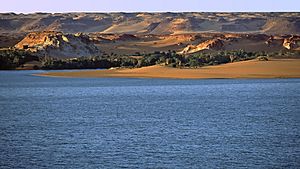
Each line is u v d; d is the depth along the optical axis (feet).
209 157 188.75
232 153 195.00
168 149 202.80
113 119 298.97
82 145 212.84
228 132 242.58
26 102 428.56
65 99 454.40
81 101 431.43
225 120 287.28
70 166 177.88
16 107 385.09
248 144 211.82
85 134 241.55
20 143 219.41
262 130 247.91
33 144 216.95
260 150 199.72
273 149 201.57
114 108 366.63
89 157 190.19
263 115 309.83
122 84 638.53
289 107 357.82
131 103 406.00
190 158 187.52
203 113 325.21
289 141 217.77
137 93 505.66
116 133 243.40
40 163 182.50
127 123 279.49
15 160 187.01
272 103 388.57
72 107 378.53
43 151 201.67
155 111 341.41
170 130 250.98
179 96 464.24
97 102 419.33
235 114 317.01
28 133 247.29
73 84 653.71
